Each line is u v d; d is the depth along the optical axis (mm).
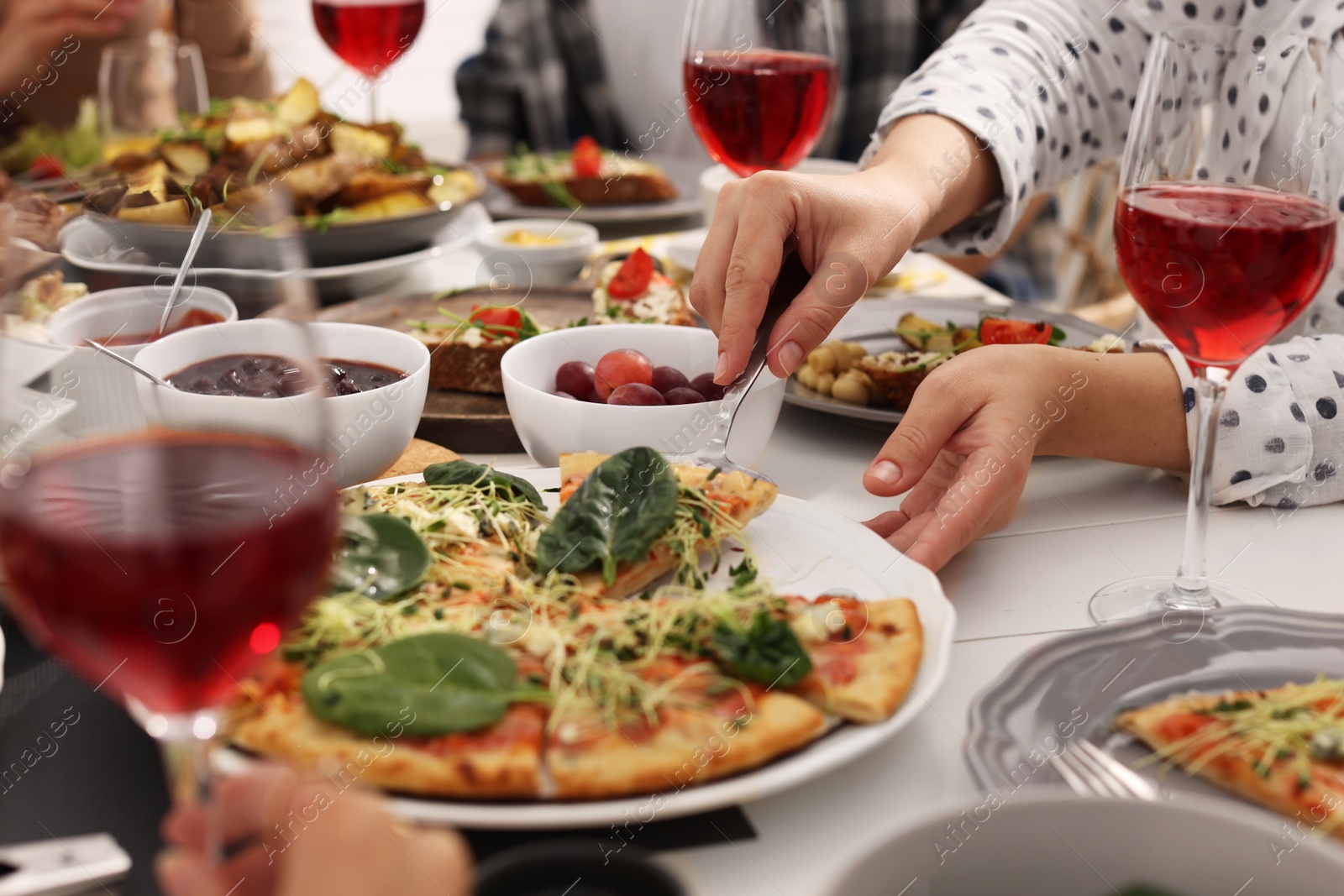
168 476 366
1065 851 402
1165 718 505
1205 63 619
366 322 1088
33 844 448
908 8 2303
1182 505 827
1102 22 1239
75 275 877
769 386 816
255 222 476
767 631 524
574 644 541
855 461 905
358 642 551
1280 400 809
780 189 854
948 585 706
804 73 1071
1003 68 1188
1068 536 774
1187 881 396
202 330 683
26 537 341
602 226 1531
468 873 363
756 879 457
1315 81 601
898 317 1119
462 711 482
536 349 889
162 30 2383
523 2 2547
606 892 364
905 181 988
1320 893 380
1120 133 1290
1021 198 1177
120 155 1261
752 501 702
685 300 1124
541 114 2576
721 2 1102
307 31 3410
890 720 510
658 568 658
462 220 1395
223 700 390
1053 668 560
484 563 643
